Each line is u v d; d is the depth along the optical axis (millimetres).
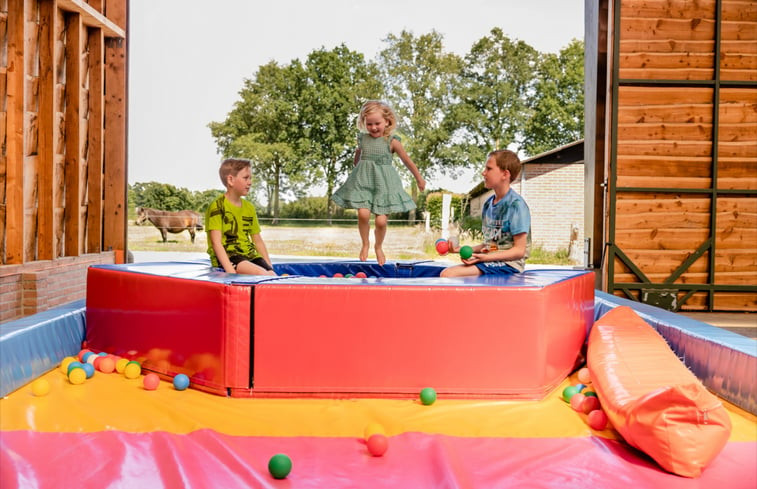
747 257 6047
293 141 23844
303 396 2773
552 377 2965
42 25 5539
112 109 6812
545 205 16578
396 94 24094
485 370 2779
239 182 3840
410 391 2775
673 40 6039
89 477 1917
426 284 2822
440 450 2148
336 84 23938
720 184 6047
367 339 2771
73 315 3494
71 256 5996
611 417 2318
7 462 2006
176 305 2969
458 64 24172
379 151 4195
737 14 6008
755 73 6027
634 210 6062
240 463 2016
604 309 4156
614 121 6020
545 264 16516
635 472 2021
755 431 2402
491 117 24172
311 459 2100
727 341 2883
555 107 24375
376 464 2066
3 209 4977
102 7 6547
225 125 23750
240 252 3885
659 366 2574
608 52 6133
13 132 4992
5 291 4730
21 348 2861
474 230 19047
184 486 1837
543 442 2285
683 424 2018
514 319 2775
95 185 6594
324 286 2770
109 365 3148
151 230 19688
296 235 19859
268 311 2764
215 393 2801
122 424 2375
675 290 6016
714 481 1957
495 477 1963
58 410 2523
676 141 6039
